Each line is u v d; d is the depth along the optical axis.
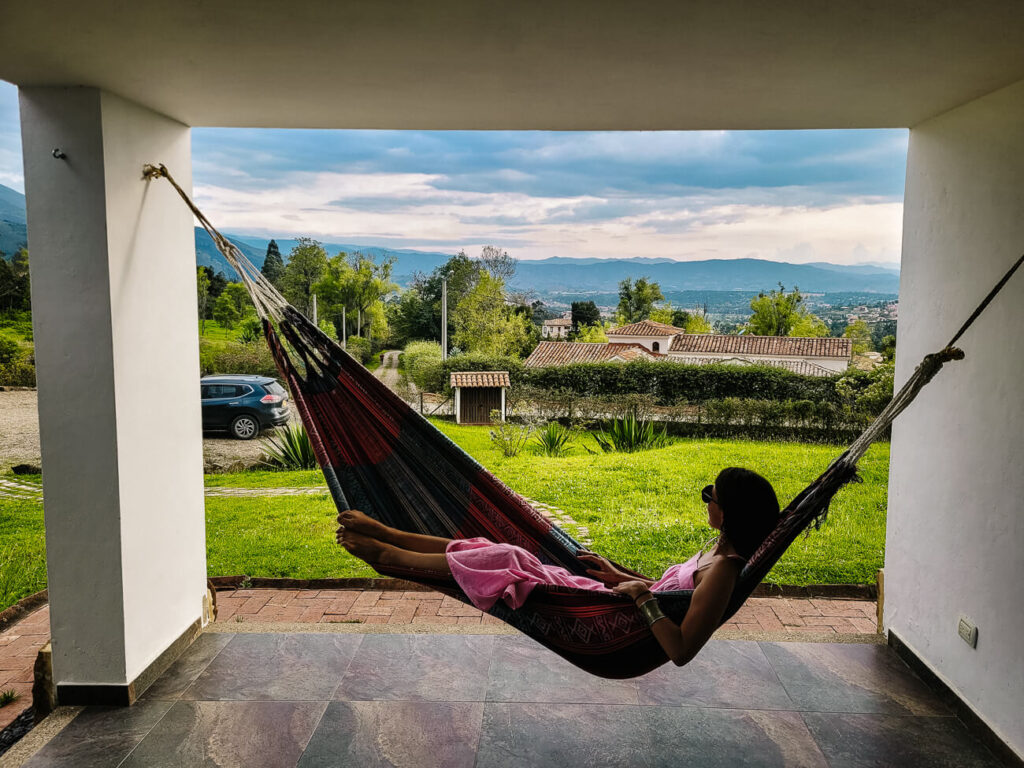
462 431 14.09
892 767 2.72
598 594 2.14
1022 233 2.69
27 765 2.72
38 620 4.52
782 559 5.76
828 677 3.43
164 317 3.39
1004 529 2.78
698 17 2.23
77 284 2.94
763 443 12.20
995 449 2.84
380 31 2.36
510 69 2.76
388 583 5.08
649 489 8.38
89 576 3.08
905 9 2.13
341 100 3.16
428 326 39.56
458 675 3.44
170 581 3.52
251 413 11.92
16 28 2.29
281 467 10.34
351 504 2.81
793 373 14.95
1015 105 2.77
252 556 5.83
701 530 6.66
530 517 2.81
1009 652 2.74
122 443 3.05
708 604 1.96
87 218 2.91
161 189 3.34
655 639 2.12
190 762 2.74
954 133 3.20
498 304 33.62
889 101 3.12
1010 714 2.73
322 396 2.93
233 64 2.66
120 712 3.09
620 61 2.66
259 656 3.62
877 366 14.12
